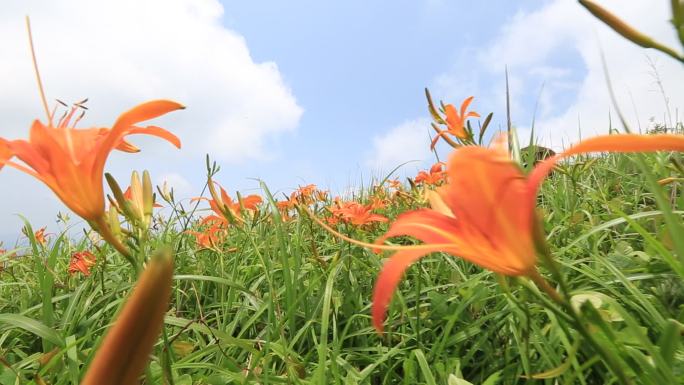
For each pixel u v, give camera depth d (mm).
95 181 447
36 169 433
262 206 1551
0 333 1043
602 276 906
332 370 758
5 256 1346
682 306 690
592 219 1204
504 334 895
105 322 1104
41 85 492
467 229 323
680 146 260
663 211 485
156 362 858
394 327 1019
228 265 1436
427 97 1020
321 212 1819
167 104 410
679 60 324
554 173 1820
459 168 305
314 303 1056
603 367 723
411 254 331
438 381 831
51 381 796
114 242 466
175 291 1271
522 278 374
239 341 783
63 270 1636
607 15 331
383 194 1952
